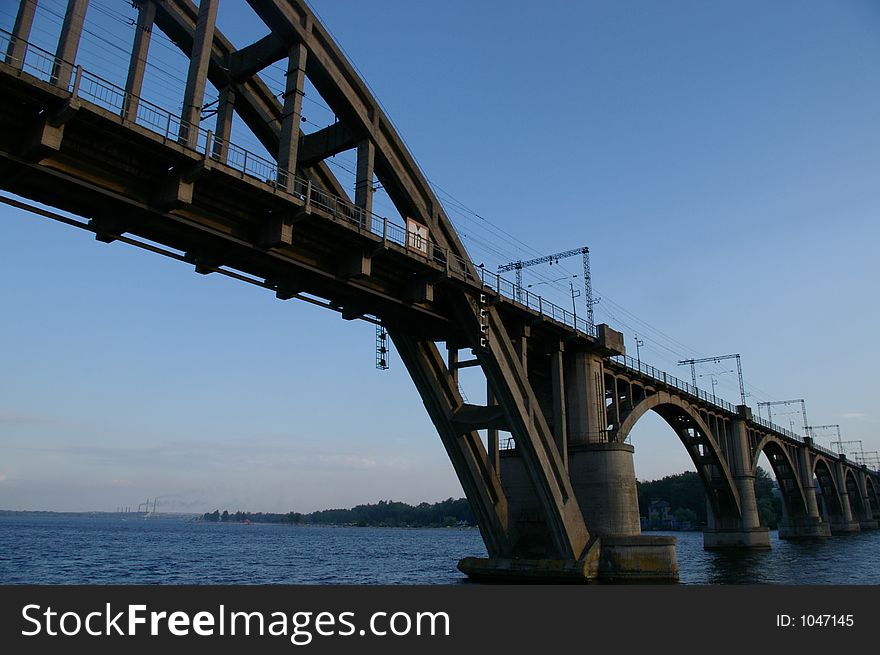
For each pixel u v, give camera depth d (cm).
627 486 4453
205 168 2291
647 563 4147
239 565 6650
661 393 5978
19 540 11212
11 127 2075
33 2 2195
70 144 2170
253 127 3319
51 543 10519
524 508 4372
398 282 3388
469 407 3991
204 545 11644
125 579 5006
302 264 2842
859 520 14925
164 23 2923
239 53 3061
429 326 3819
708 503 8044
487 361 3644
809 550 7738
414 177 3441
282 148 2744
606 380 5259
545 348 4519
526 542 4262
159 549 9644
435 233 3431
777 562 6012
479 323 3541
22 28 2145
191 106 2359
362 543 13850
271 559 7744
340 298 3331
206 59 2445
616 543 4191
